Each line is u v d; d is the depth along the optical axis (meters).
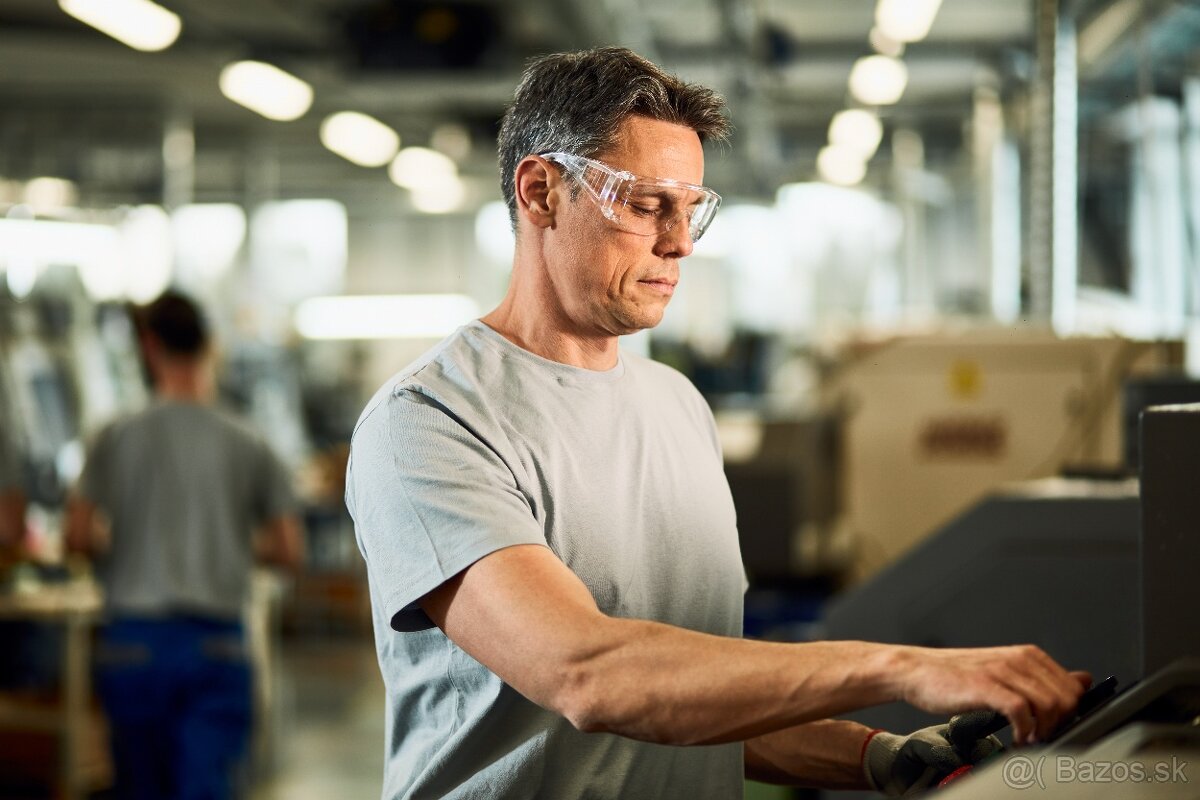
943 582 2.14
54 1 7.32
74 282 6.61
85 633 4.69
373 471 1.34
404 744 1.47
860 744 1.48
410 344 13.28
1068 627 2.08
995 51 7.56
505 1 7.43
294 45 8.12
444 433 1.32
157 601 3.25
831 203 12.16
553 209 1.41
